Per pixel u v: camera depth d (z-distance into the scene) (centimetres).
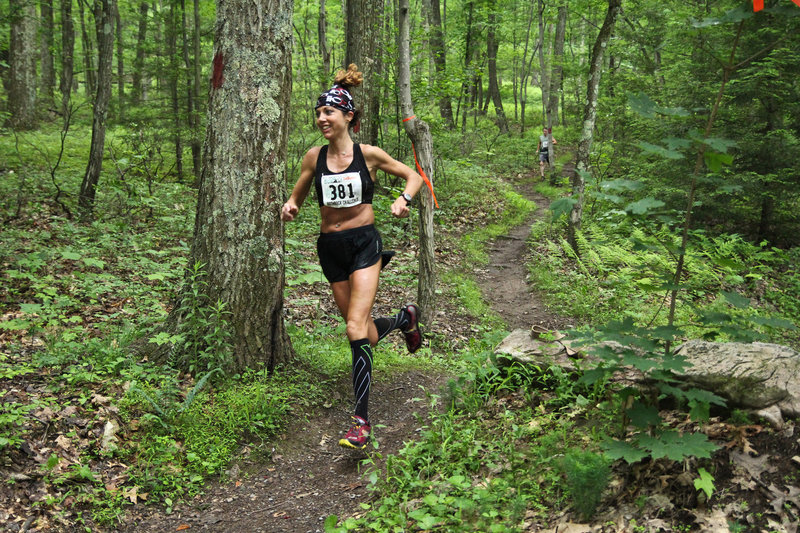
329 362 482
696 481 226
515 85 3034
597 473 230
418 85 1168
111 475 323
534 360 368
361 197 359
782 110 969
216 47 422
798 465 233
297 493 330
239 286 426
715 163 235
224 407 385
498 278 938
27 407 341
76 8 2447
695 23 234
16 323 458
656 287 246
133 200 897
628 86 1322
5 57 1772
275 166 432
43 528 276
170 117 1259
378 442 375
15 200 901
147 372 408
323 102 350
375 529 261
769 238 1018
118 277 645
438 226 1151
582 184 990
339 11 2284
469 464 300
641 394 277
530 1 2600
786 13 213
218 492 331
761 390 266
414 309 423
